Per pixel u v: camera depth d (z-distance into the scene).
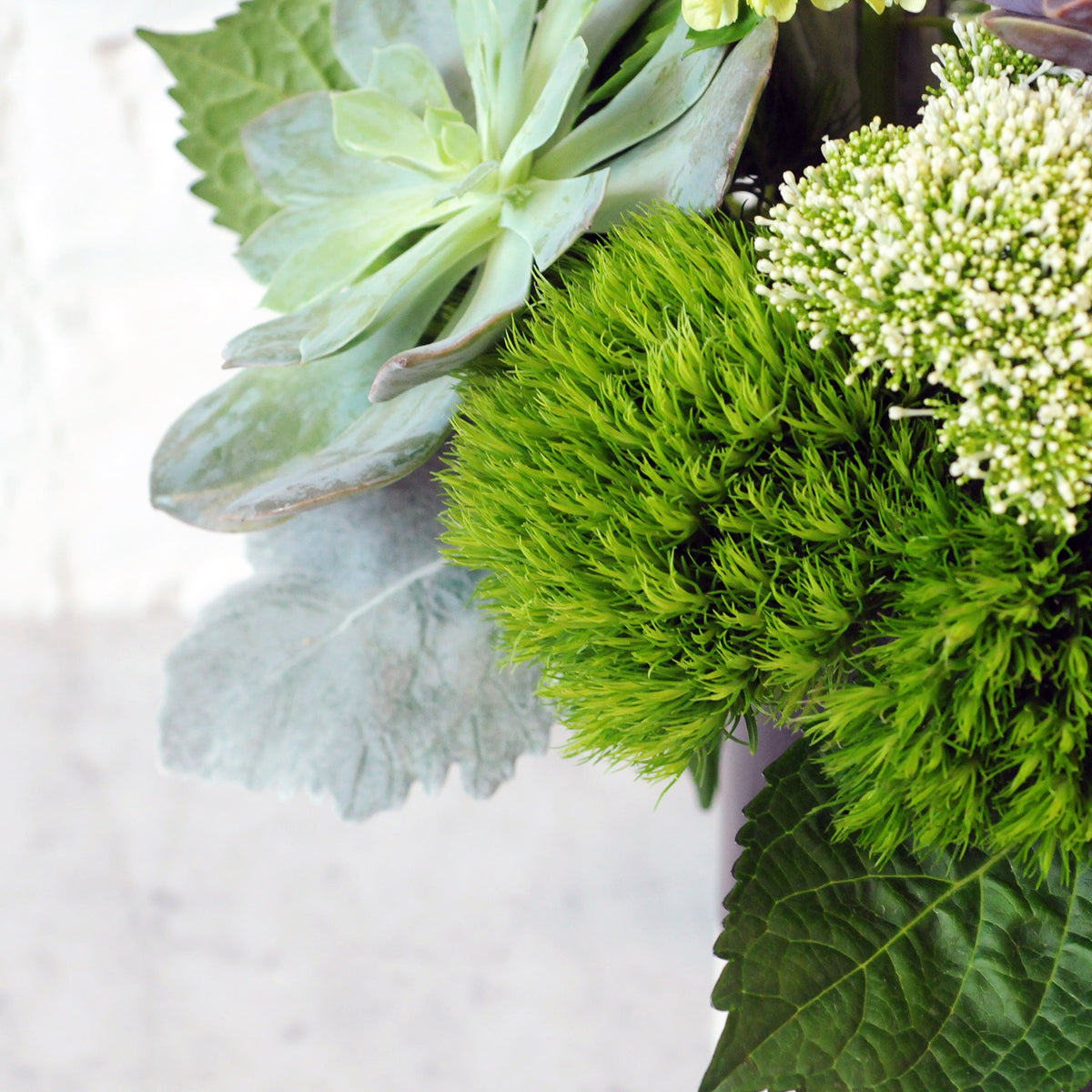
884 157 0.39
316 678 0.47
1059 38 0.39
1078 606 0.38
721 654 0.40
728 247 0.40
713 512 0.40
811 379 0.40
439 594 0.47
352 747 0.46
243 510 0.42
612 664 0.40
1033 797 0.38
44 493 1.01
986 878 0.41
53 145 0.93
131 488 1.01
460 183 0.43
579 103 0.45
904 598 0.39
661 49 0.43
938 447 0.38
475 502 0.41
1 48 0.90
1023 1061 0.40
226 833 0.99
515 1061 0.88
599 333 0.41
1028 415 0.38
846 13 0.45
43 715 1.03
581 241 0.43
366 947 0.94
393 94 0.45
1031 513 0.38
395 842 0.97
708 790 0.50
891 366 0.38
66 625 1.05
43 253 0.95
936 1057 0.40
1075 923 0.40
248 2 0.48
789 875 0.41
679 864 0.93
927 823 0.39
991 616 0.38
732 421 0.39
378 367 0.45
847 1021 0.40
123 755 1.02
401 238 0.46
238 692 0.47
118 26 0.90
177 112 0.92
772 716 0.41
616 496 0.40
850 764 0.40
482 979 0.91
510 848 0.95
